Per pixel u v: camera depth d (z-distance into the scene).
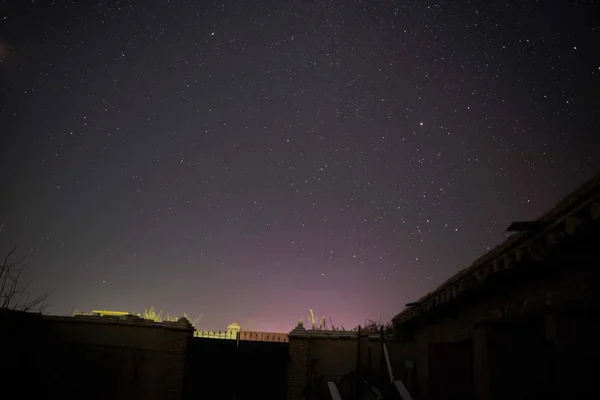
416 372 8.59
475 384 3.53
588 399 2.49
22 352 9.66
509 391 3.27
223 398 10.69
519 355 3.34
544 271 3.22
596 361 2.54
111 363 10.54
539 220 2.74
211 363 10.89
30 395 9.58
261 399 10.74
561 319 2.67
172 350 10.62
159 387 10.36
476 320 4.95
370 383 8.32
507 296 4.00
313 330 11.01
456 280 4.60
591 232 2.34
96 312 16.98
